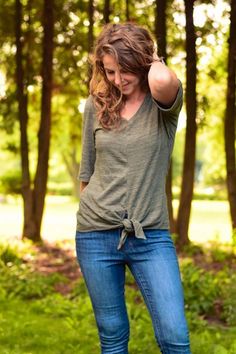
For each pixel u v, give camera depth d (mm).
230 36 10617
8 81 13312
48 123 12195
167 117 3047
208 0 11297
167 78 2887
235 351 4820
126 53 2979
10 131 13391
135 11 12391
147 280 3041
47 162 12305
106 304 3182
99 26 12500
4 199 34625
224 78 13383
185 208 11398
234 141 10906
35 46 12930
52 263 9820
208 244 11898
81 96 14195
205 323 5953
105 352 3254
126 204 3049
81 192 3275
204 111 11836
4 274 8148
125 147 3041
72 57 13039
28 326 5898
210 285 6641
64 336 5488
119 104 3064
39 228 12281
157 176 3070
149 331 5496
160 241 3064
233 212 10898
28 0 12570
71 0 12508
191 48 10938
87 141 3277
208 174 49312
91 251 3146
